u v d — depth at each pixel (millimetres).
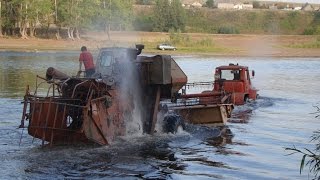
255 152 16000
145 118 17641
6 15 100125
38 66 52062
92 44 95688
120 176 12812
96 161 14039
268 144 17297
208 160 14797
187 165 14133
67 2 101562
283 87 38625
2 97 27719
